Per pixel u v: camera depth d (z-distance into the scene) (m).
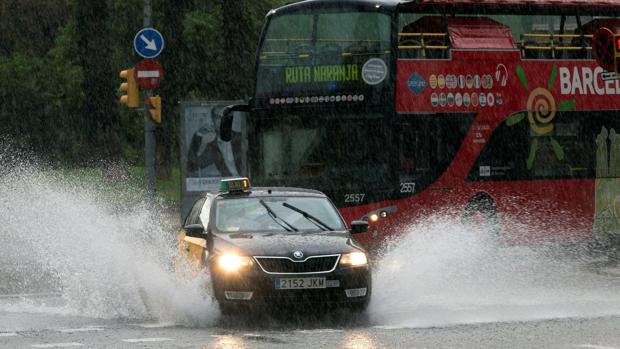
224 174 73.50
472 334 32.47
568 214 59.88
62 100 130.00
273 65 56.84
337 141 55.00
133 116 129.12
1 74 130.88
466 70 56.97
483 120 57.25
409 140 55.19
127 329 34.59
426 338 31.55
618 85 61.72
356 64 54.84
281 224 38.09
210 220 38.28
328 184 54.91
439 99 56.06
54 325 35.84
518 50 58.59
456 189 56.31
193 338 32.03
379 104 54.47
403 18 57.12
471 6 57.25
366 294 35.38
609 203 61.56
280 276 34.56
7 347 30.33
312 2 56.03
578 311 38.84
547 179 59.22
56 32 136.62
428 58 56.19
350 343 30.47
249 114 57.44
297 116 55.81
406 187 55.00
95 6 116.25
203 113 73.19
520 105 58.50
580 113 60.47
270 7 117.50
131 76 69.81
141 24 122.81
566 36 60.59
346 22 55.34
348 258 35.25
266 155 56.56
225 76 115.19
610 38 58.22
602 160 61.25
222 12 117.25
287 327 34.88
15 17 135.50
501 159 57.78
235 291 34.62
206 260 35.94
